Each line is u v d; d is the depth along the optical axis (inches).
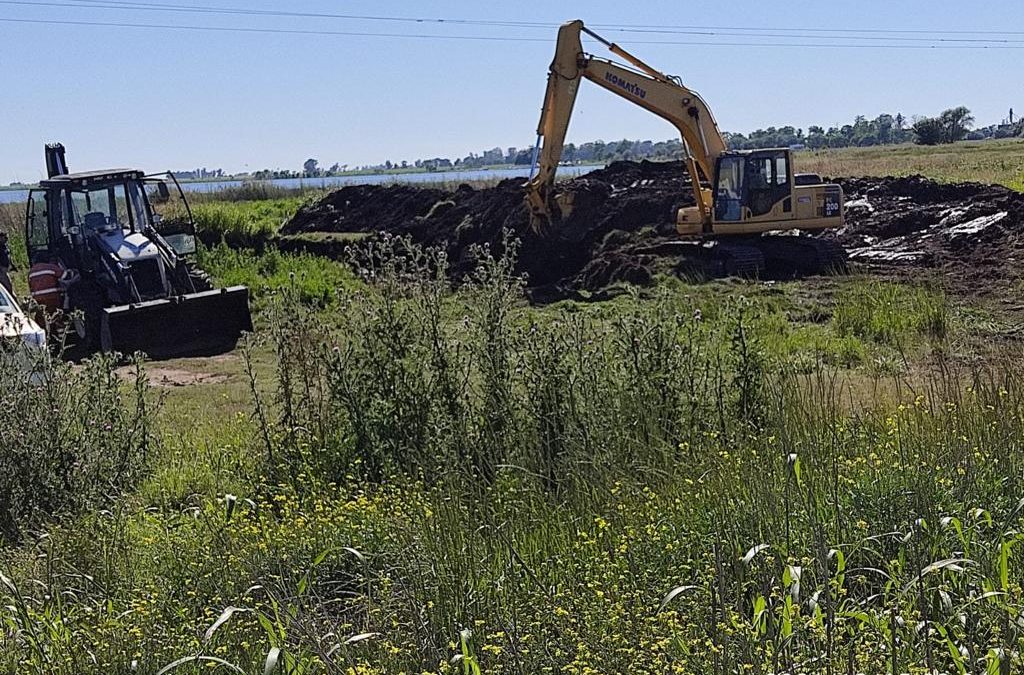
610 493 261.1
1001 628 166.1
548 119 965.8
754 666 159.3
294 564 233.0
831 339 585.0
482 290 354.0
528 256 1010.1
